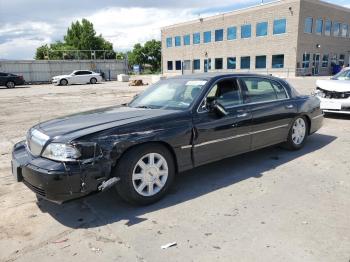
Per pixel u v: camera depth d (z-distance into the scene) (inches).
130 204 156.3
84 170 135.1
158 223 138.9
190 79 197.5
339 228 130.7
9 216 147.9
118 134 144.5
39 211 152.6
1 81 1192.8
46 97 757.9
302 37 1453.0
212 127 176.1
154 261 112.7
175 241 124.6
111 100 655.1
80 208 154.9
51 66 1647.4
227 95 191.8
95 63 1761.8
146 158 154.5
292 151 239.1
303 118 239.9
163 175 160.7
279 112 216.8
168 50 2199.8
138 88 1024.9
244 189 171.9
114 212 150.0
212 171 200.7
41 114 468.1
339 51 1684.3
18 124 387.9
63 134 142.5
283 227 132.4
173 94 190.7
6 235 132.2
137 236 129.0
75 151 134.8
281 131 222.8
